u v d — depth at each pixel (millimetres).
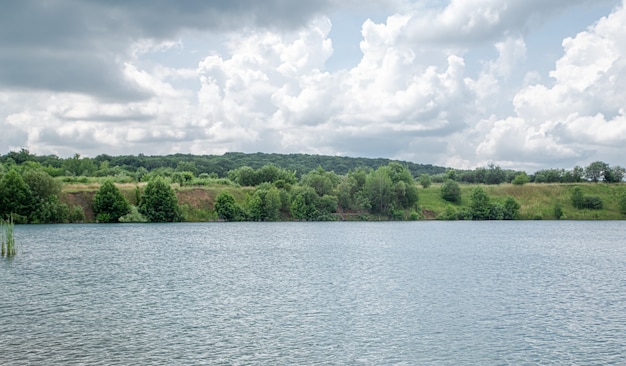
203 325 37000
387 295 48969
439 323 38312
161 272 62656
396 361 29750
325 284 54938
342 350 31641
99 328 35844
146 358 29594
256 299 46625
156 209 161250
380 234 132625
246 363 29047
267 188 184500
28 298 45750
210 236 119688
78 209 148375
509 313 41750
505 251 92812
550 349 32219
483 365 29297
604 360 30234
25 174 144375
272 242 107188
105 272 61875
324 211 185750
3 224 134875
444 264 73000
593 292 51312
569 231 152875
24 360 28875
